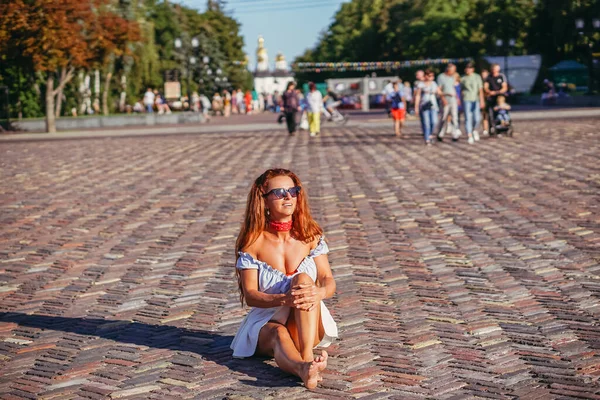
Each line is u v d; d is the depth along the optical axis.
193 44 45.72
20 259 8.59
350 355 5.14
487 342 5.30
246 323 5.18
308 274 5.09
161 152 21.00
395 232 9.05
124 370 5.07
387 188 12.28
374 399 4.41
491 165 14.39
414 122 31.47
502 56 59.47
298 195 5.13
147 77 52.75
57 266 8.20
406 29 79.00
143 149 22.38
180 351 5.39
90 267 8.09
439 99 20.12
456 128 20.17
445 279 6.98
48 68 31.97
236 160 17.86
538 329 5.54
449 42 72.88
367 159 16.70
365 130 27.83
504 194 11.14
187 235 9.46
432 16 75.25
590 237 8.30
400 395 4.45
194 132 31.62
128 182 14.55
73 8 31.56
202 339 5.64
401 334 5.54
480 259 7.64
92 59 34.16
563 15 53.00
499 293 6.48
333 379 4.73
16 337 5.90
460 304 6.22
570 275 6.94
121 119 40.81
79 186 14.24
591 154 15.27
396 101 23.42
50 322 6.26
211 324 6.00
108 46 33.28
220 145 22.92
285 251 5.11
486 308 6.08
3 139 30.86
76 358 5.35
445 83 19.86
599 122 24.12
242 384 4.72
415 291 6.64
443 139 21.19
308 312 4.77
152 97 52.00
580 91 54.59
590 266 7.21
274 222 5.11
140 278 7.54
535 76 55.25
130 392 4.67
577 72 54.97
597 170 12.98
